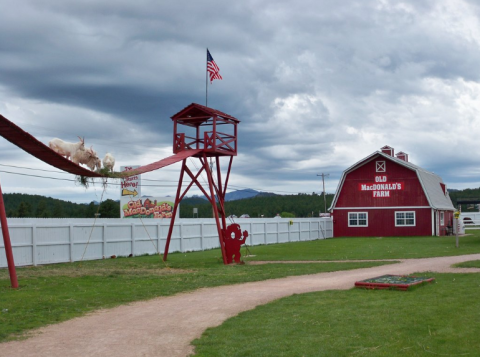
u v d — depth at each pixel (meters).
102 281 15.82
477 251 25.14
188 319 10.12
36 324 9.71
